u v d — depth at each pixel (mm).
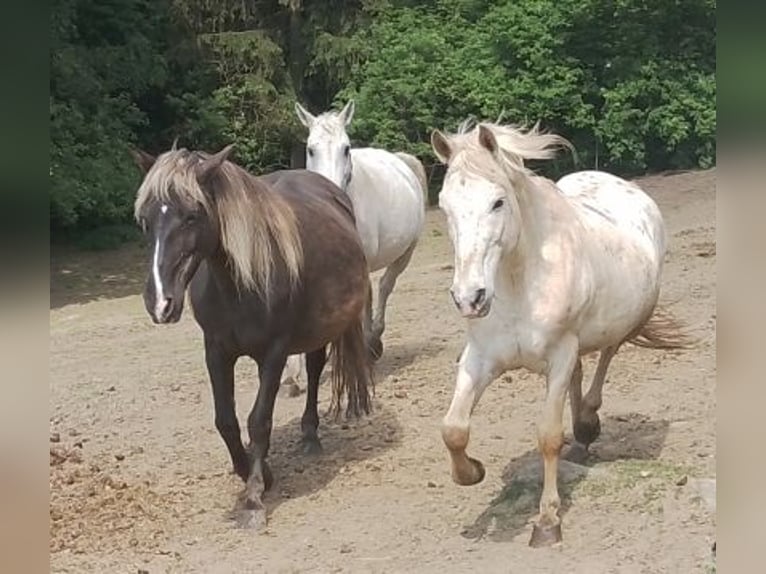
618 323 4191
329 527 4258
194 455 5234
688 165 14602
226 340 4367
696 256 8984
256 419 4422
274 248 4332
